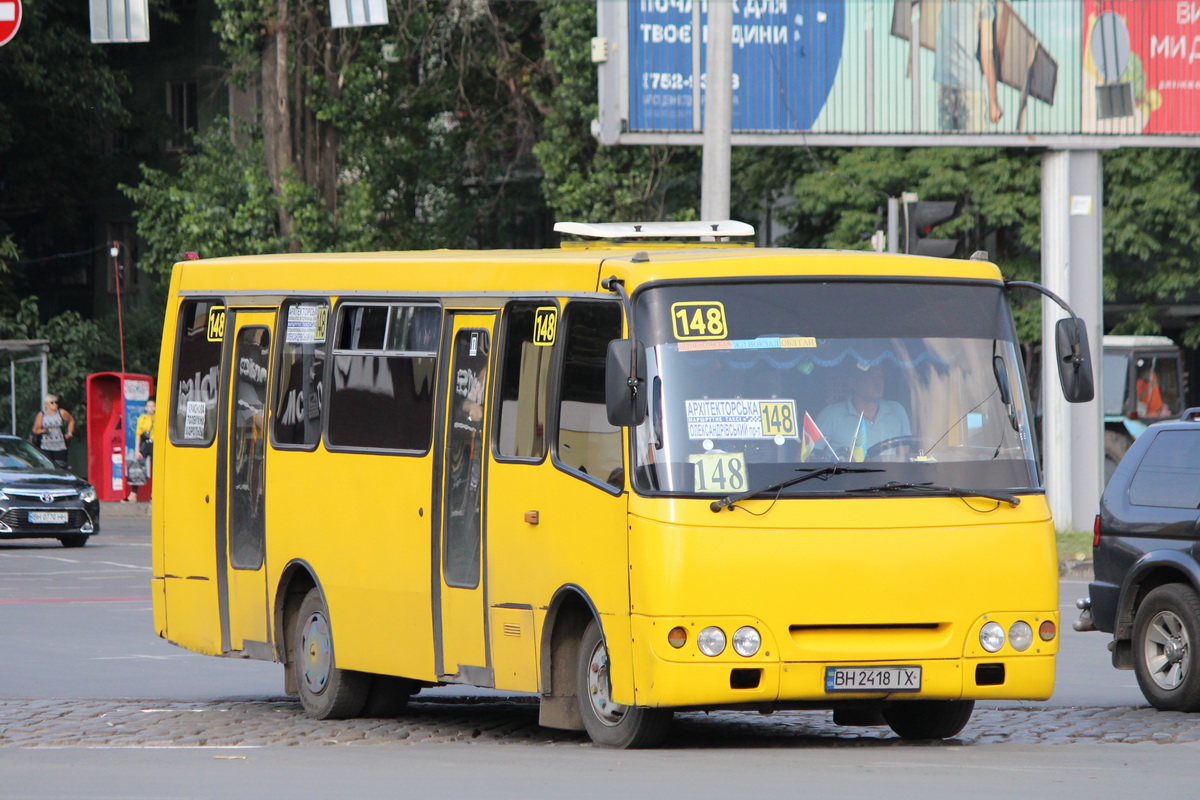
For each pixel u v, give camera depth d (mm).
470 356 37406
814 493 32594
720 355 33156
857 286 34250
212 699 45406
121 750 34531
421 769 30906
